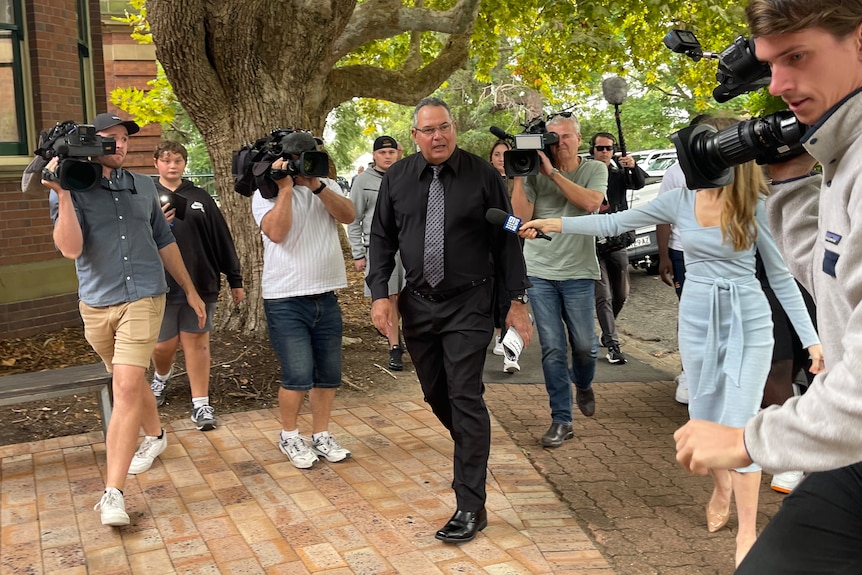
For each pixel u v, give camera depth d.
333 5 7.63
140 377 4.20
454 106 27.62
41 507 4.36
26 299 8.40
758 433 1.61
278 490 4.57
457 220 4.01
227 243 6.00
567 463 5.06
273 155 4.62
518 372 7.34
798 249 2.29
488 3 12.58
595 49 13.59
